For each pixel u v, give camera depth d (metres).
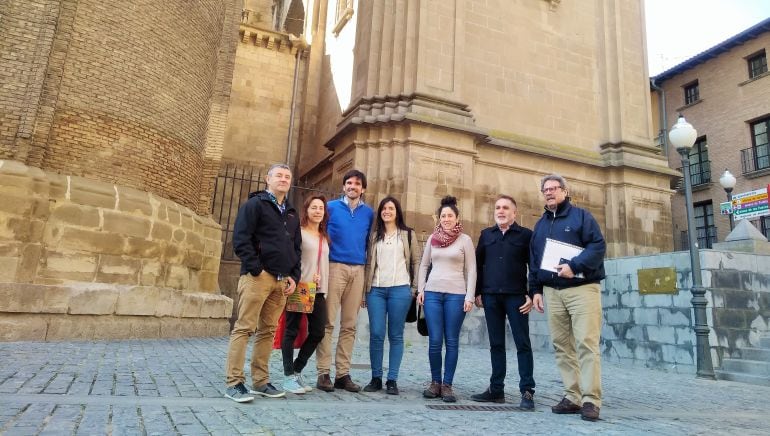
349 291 5.02
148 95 9.64
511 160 14.12
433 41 13.38
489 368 7.42
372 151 12.54
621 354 9.00
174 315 9.33
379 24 13.72
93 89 8.82
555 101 15.62
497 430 3.52
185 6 10.58
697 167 24.66
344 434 3.18
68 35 8.50
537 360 9.07
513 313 4.74
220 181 17.23
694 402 5.27
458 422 3.72
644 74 16.84
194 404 3.77
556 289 4.42
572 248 4.34
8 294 7.27
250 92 18.50
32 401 3.53
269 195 4.31
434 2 13.62
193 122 10.91
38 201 7.76
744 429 3.91
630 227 14.96
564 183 4.66
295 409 3.84
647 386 6.33
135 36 9.48
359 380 5.69
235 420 3.37
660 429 3.75
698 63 24.73
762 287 8.28
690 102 25.36
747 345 7.93
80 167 8.55
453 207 5.12
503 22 15.32
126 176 9.14
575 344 4.43
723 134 23.38
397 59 13.19
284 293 4.30
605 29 16.83
